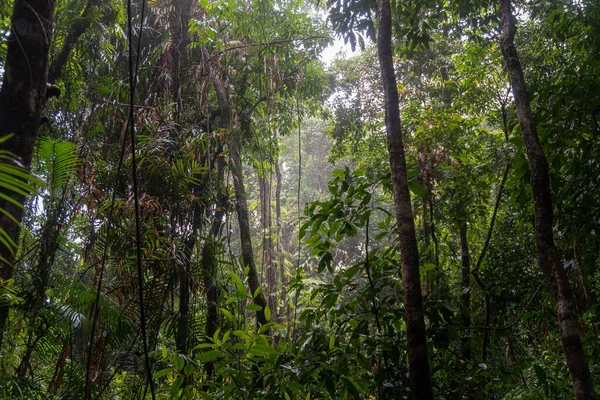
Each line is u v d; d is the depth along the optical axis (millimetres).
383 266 3957
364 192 3818
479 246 7820
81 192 4648
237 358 3396
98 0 5656
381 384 3646
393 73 3484
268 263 8883
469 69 7191
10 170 1145
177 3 6430
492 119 7422
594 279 5215
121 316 4133
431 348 4027
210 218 5641
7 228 2408
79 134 5156
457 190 6535
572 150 4488
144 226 4613
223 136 5684
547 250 3115
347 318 3945
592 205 4148
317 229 3867
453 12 5641
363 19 4438
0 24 5137
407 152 6895
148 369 3221
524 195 4297
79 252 4953
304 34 7695
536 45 6516
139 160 4789
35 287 3920
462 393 3928
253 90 8242
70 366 4332
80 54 5980
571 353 2891
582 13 4766
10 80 2564
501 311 6359
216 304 5320
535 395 4508
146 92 6676
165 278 4734
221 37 6547
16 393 3773
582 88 4035
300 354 3619
